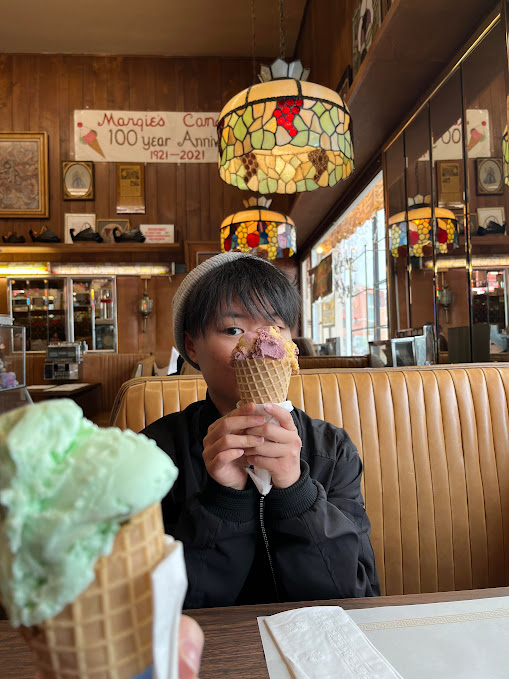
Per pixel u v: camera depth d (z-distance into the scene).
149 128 8.37
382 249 4.30
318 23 5.65
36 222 8.31
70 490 0.27
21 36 7.93
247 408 0.77
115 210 8.38
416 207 3.26
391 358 2.56
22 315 8.23
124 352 8.35
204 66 8.58
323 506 0.84
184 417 1.15
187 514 0.84
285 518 0.82
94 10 7.27
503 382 1.55
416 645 0.58
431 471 1.46
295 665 0.53
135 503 0.27
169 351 8.37
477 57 2.41
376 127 3.75
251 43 8.20
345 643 0.58
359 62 3.67
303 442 1.09
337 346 5.39
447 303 2.71
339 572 0.83
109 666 0.29
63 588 0.27
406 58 2.85
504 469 1.49
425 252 3.06
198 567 0.81
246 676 0.53
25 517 0.27
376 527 1.43
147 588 0.30
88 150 8.34
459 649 0.57
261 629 0.63
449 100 2.74
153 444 0.31
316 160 2.83
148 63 8.52
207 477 1.04
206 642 0.60
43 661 0.30
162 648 0.27
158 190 8.46
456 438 1.49
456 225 2.59
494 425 1.51
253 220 5.00
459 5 2.39
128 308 8.40
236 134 2.39
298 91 2.26
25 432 0.28
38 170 8.26
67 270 8.30
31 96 8.34
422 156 3.15
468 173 2.46
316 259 7.68
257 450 0.77
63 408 0.30
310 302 8.09
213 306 0.96
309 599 0.84
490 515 1.46
